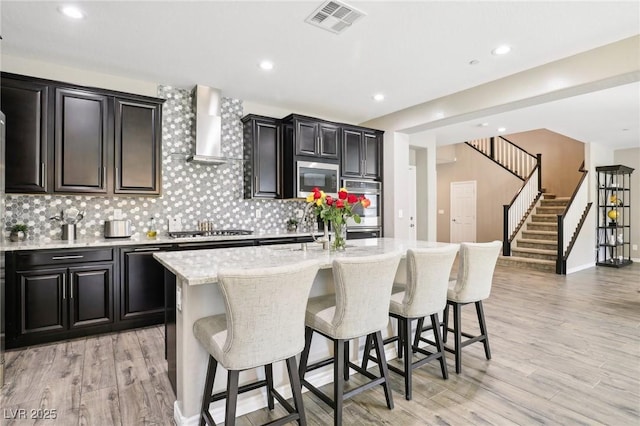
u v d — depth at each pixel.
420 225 6.79
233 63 3.50
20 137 3.12
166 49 3.19
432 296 2.27
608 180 7.97
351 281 1.84
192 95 4.24
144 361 2.72
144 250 3.48
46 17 2.65
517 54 3.30
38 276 3.01
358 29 2.86
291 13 2.62
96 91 3.46
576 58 3.30
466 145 9.58
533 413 2.05
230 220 4.57
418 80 3.95
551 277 6.09
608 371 2.57
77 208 3.65
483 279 2.62
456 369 2.55
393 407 2.11
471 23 2.77
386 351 2.80
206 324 1.83
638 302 4.46
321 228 5.16
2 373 2.40
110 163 3.53
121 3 2.48
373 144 5.40
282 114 5.04
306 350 2.11
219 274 1.48
